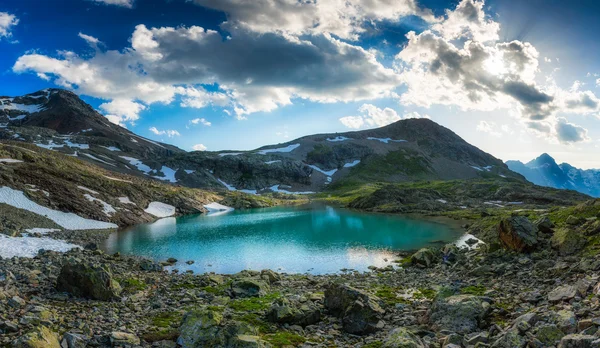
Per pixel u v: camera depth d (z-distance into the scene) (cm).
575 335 1476
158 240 7081
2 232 5862
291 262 5197
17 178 8544
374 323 2289
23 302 2427
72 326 2139
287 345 2012
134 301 2970
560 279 2945
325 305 2688
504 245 4444
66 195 8925
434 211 12469
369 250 6025
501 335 1808
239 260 5334
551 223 4472
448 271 4234
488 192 16988
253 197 18675
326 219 10994
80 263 3025
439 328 2119
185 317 2095
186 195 14700
